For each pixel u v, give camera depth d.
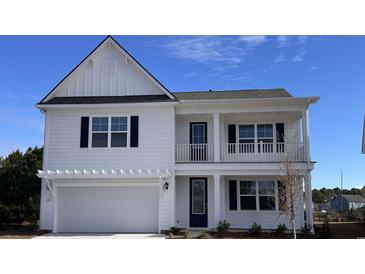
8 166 26.11
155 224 17.83
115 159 18.16
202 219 18.67
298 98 17.20
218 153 17.88
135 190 18.16
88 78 19.41
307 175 17.02
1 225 22.88
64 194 18.41
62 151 18.36
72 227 18.14
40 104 18.39
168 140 18.06
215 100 17.69
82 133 18.42
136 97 18.80
